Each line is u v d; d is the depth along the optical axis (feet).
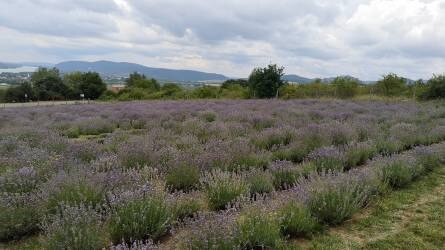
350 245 11.93
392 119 40.86
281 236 12.23
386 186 17.17
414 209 15.05
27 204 13.29
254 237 11.00
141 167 20.06
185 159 19.47
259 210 12.08
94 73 265.13
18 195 13.67
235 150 22.02
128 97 169.37
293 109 53.16
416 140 27.50
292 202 13.44
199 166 19.29
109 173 16.34
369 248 11.73
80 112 65.21
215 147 22.74
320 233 12.94
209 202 15.26
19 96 225.35
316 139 26.58
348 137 27.53
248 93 119.34
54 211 13.24
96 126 43.29
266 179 16.99
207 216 11.87
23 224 12.82
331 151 21.47
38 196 13.94
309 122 38.47
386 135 29.66
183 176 17.78
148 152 21.38
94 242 10.60
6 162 20.95
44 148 24.82
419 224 13.50
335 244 11.99
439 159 22.48
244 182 16.26
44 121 48.29
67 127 44.47
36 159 19.53
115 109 67.46
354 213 14.28
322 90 114.32
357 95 109.19
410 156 20.36
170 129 36.22
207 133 32.58
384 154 23.63
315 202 13.89
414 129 30.53
